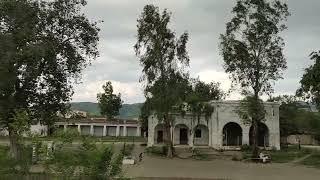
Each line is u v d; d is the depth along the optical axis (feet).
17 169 66.95
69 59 131.13
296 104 263.49
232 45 183.01
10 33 117.19
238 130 228.84
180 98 192.24
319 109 171.83
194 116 221.25
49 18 127.34
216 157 180.34
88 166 56.65
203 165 148.97
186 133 234.58
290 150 216.54
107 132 332.19
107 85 317.63
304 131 288.30
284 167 147.84
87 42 134.82
